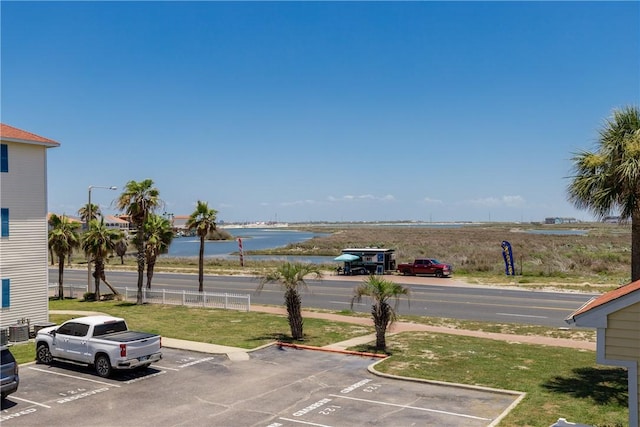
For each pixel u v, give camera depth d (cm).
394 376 1711
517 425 1261
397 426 1291
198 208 3581
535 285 4262
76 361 1828
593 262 5484
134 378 1734
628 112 1689
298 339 2291
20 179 2528
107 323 1852
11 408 1449
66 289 4231
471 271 5359
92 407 1454
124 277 5431
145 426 1310
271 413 1397
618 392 1509
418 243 10300
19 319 2509
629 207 1675
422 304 3388
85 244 3741
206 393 1573
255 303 3509
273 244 14925
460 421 1321
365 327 2589
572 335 2398
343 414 1383
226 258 8781
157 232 3712
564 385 1589
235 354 2045
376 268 5278
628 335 1004
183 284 4656
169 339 2308
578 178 1756
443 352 2041
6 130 2519
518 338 2345
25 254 2542
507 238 11350
